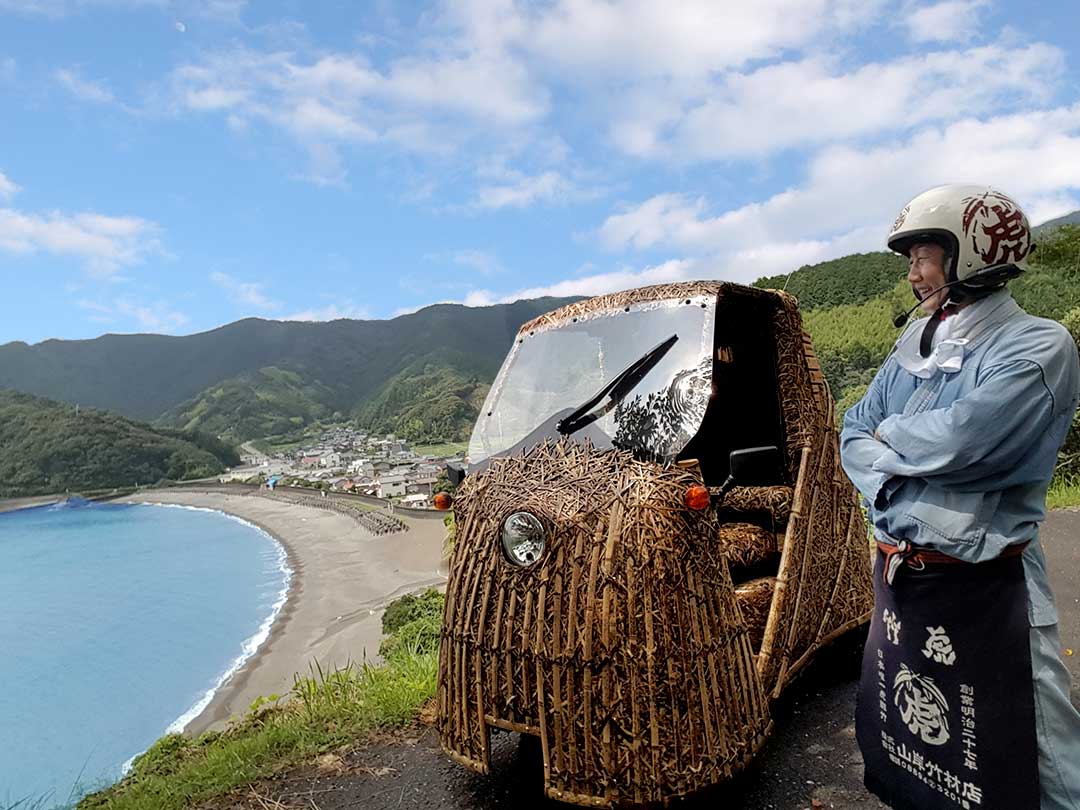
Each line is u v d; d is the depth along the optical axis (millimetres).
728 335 4488
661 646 2674
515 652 2799
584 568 2732
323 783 3662
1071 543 6621
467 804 3301
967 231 2252
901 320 2693
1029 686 2105
